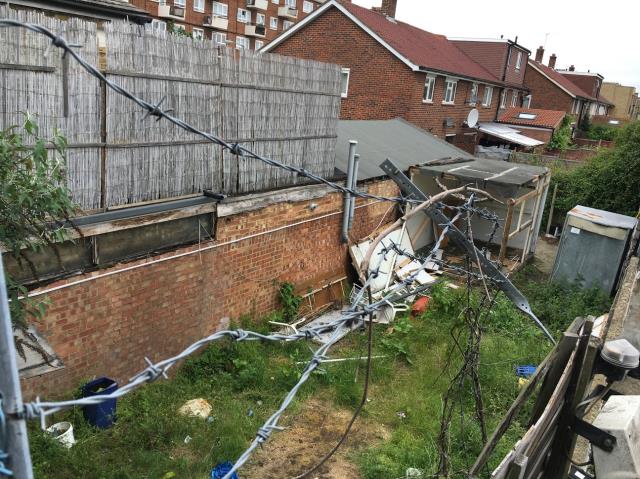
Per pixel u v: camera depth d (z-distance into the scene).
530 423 4.21
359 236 12.85
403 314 11.32
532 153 27.41
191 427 6.90
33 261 6.18
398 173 5.37
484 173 14.43
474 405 7.96
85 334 6.84
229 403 7.56
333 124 10.95
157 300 7.74
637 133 17.77
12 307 5.04
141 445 6.53
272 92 9.12
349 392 8.16
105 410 6.68
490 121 31.72
